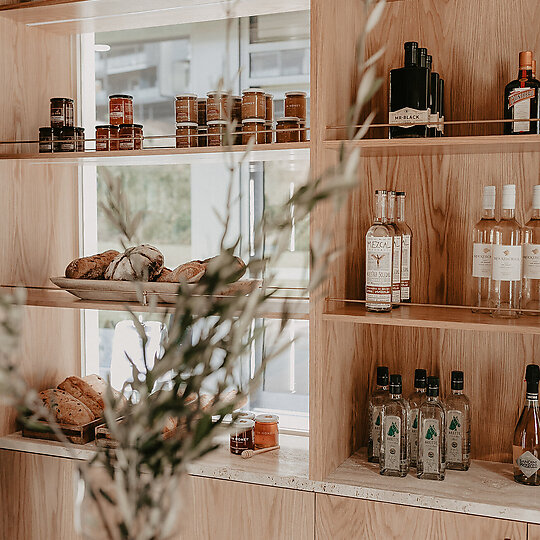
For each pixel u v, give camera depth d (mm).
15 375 517
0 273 1994
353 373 1813
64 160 1963
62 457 1917
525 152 1676
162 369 563
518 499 1507
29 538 1980
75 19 1994
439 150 1635
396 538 1562
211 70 2160
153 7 1864
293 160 1977
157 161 1948
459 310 1683
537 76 1661
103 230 2332
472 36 1721
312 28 1567
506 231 1575
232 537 1731
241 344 569
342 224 1697
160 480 558
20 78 2049
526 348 1707
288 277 2012
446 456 1673
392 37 1798
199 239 2201
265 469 1718
